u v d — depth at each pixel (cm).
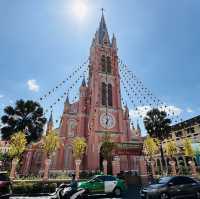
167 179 1513
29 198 1786
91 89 4900
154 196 1379
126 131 4697
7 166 4156
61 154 4234
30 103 3606
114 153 3291
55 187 2206
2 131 3394
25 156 4844
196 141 4497
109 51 5400
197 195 1484
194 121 4712
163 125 3831
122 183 1978
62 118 4822
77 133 4509
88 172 3509
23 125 3447
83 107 4800
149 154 3466
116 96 4812
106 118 4397
